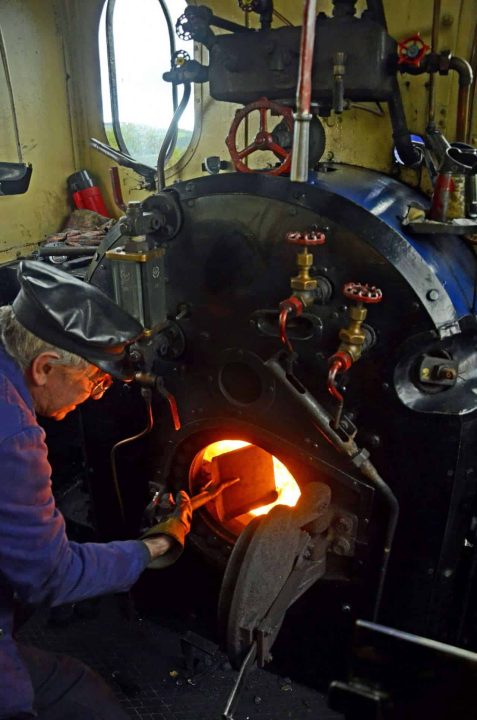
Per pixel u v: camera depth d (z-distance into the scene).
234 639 1.33
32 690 1.24
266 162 2.14
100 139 2.56
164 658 1.89
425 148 1.57
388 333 1.34
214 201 1.43
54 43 2.42
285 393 1.48
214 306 1.51
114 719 1.37
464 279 1.49
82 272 2.13
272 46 1.41
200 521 1.79
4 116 2.27
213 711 1.72
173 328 1.56
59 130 2.53
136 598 2.00
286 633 1.75
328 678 1.74
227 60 1.48
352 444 1.39
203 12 1.52
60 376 1.18
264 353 1.48
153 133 2.43
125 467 1.84
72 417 2.48
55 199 2.58
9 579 1.13
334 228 1.32
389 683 0.77
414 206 1.48
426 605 1.50
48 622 2.03
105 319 1.18
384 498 1.44
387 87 1.45
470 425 1.33
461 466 1.36
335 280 1.36
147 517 1.72
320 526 1.47
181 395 1.64
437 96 1.75
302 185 1.34
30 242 2.48
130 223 1.35
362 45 1.36
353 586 1.57
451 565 1.49
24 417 1.09
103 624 2.03
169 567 1.88
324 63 1.39
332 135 1.96
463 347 1.42
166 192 1.48
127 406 1.75
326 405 1.45
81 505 2.33
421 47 1.42
